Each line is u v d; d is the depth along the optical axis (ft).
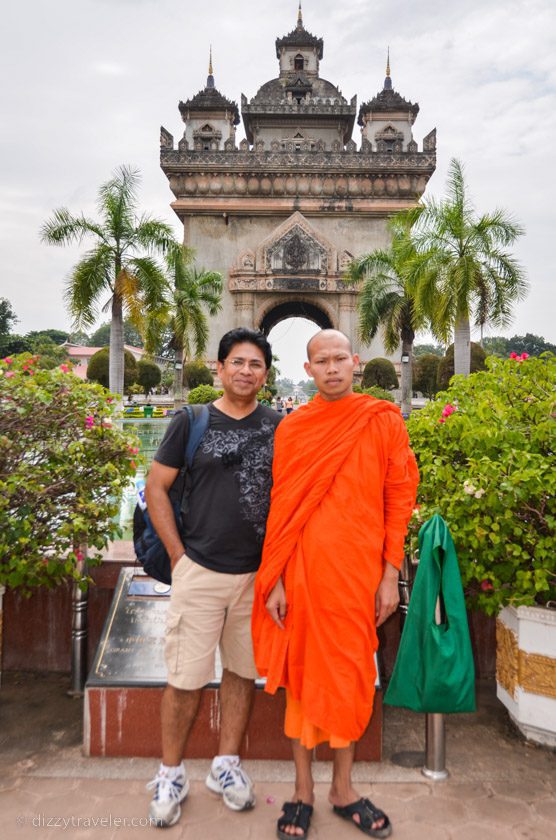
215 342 116.26
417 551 11.64
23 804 8.54
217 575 8.46
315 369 8.41
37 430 11.73
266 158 115.65
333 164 115.65
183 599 8.45
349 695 7.69
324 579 7.83
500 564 10.56
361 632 7.84
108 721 9.80
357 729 7.77
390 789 9.04
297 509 8.13
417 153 115.24
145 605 11.59
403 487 8.35
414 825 8.19
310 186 116.98
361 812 8.05
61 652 12.90
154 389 147.74
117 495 12.14
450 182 56.95
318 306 116.37
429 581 8.71
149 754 9.82
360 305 82.28
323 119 135.95
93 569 12.85
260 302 116.26
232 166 115.55
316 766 9.75
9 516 10.84
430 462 11.71
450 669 8.56
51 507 11.09
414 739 10.65
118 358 64.34
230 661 8.83
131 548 13.89
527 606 10.11
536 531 10.19
